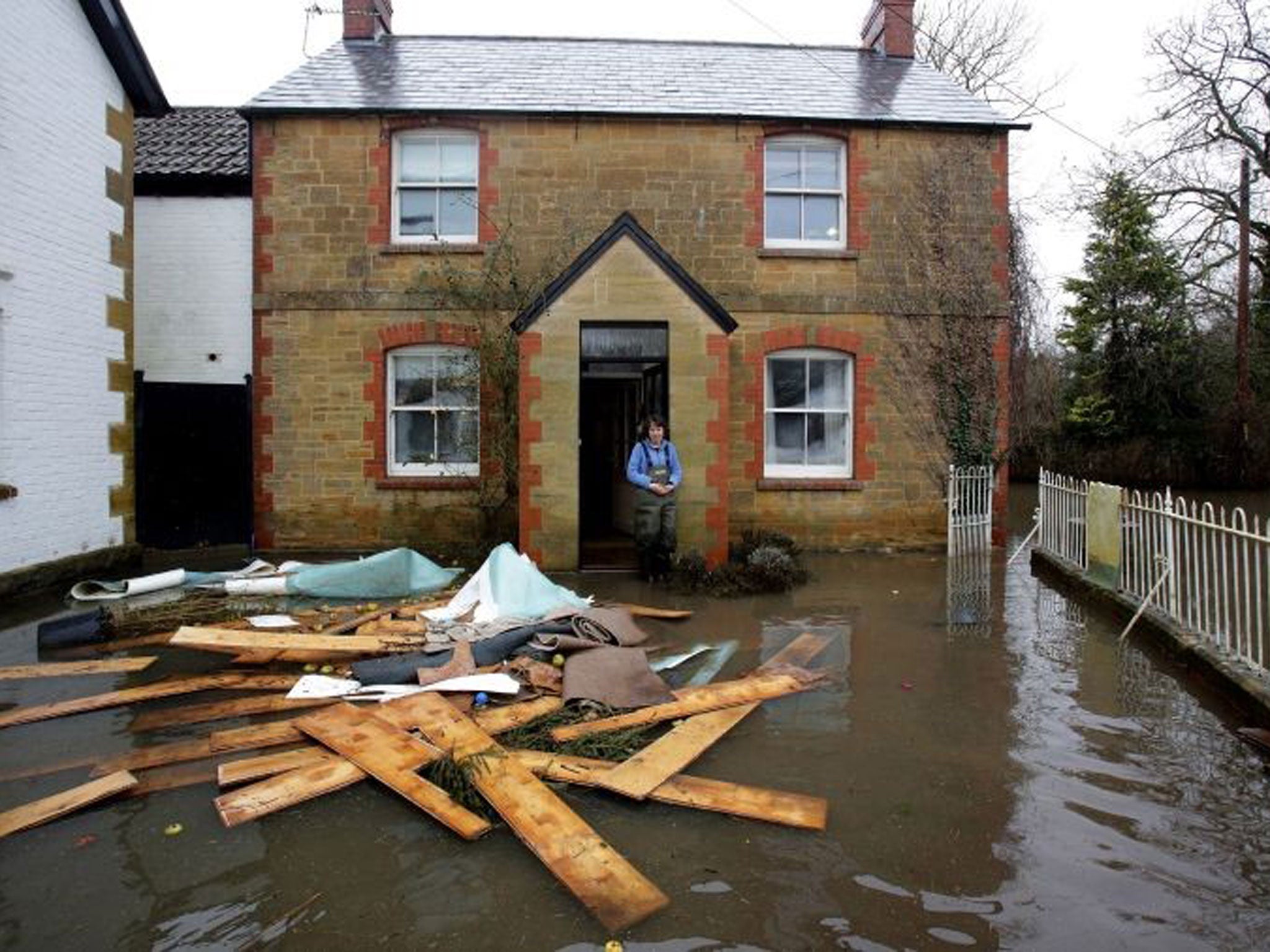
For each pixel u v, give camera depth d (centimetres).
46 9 846
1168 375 2347
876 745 452
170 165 1212
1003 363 1155
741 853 340
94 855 339
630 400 1142
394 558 830
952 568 1016
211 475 1161
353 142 1109
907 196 1150
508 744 450
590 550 1035
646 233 942
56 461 867
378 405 1113
